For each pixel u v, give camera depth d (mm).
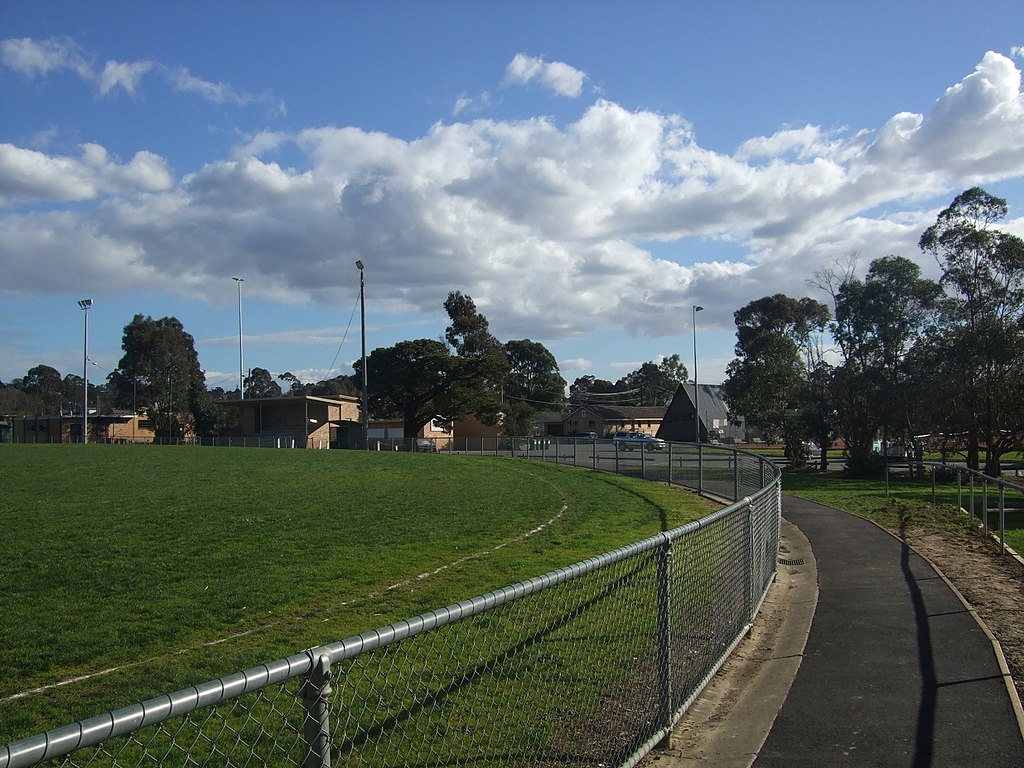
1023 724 5793
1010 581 10781
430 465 32906
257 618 8547
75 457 34688
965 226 35812
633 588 8094
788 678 6980
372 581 10336
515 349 103062
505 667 6371
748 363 46562
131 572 10766
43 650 7348
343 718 5301
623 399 130375
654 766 5199
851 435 40562
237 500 19344
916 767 5113
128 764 4910
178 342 88438
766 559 10391
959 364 35312
